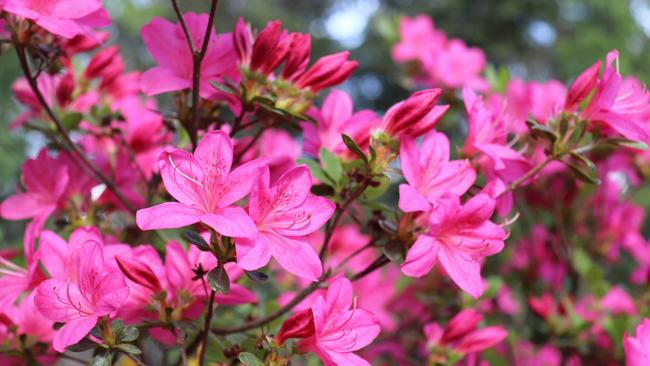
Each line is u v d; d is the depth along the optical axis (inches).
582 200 30.3
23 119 23.6
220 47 19.4
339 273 22.8
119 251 18.3
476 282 17.6
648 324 18.2
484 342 21.7
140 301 17.8
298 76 19.4
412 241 18.4
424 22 34.9
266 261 15.9
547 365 29.4
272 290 27.2
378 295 28.3
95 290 16.4
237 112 19.7
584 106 19.5
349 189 19.2
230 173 16.2
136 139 23.0
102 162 23.1
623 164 28.5
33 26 19.1
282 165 22.9
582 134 19.0
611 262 32.6
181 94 20.0
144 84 19.1
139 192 23.2
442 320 26.7
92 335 16.6
